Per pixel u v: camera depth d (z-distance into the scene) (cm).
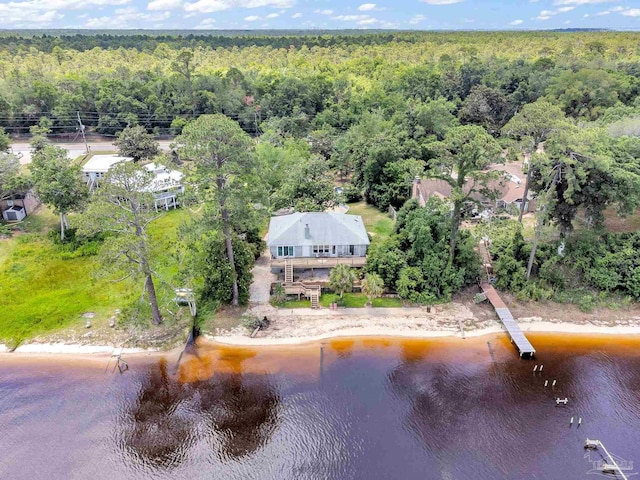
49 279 4862
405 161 6738
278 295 4572
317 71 14700
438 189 6425
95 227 3769
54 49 15775
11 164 6206
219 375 3766
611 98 9462
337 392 3628
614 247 4775
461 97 11775
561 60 13125
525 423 3378
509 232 4688
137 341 4047
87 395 3550
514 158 4850
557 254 4841
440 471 3008
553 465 3052
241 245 4488
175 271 5006
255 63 16700
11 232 5747
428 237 4609
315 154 8244
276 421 3372
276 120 9956
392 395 3612
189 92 10888
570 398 3603
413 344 4134
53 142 9988
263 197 4253
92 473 2964
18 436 3200
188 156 3950
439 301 4653
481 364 3928
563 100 9594
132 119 10062
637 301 4641
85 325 4206
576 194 4612
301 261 4838
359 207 6919
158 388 3628
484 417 3428
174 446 3166
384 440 3231
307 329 4269
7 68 13175
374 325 4338
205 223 4038
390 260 4641
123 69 12625
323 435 3269
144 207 4109
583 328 4356
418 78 11825
